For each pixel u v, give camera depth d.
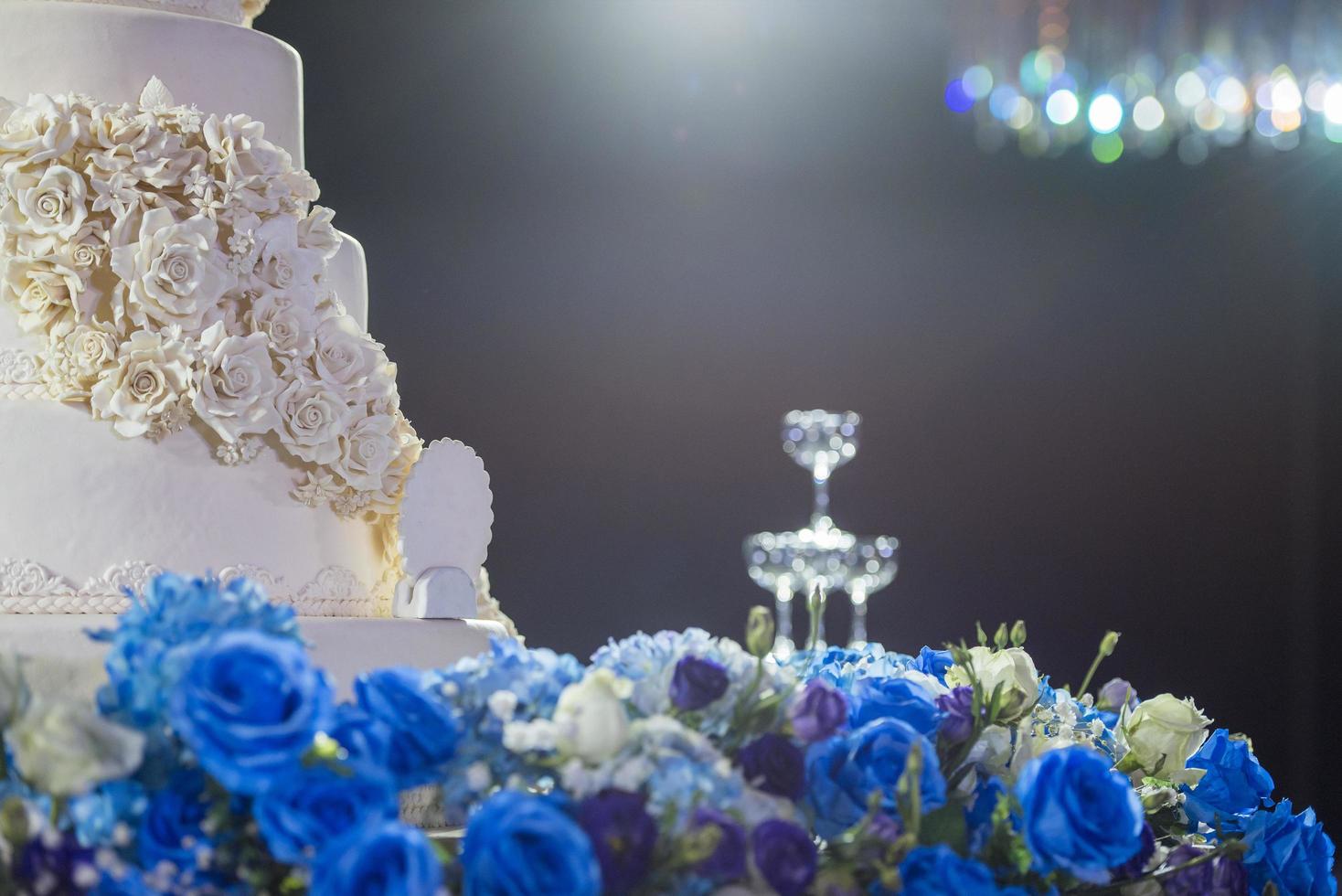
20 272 1.96
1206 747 1.73
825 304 8.91
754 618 1.37
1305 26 7.00
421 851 1.11
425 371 8.57
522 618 8.97
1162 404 8.97
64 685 1.79
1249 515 8.95
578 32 8.26
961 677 1.68
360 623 2.00
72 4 2.15
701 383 8.90
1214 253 8.77
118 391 1.94
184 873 1.17
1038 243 8.89
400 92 8.10
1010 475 9.09
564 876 1.12
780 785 1.33
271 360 2.04
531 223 8.56
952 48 7.59
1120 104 7.26
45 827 1.13
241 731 1.13
